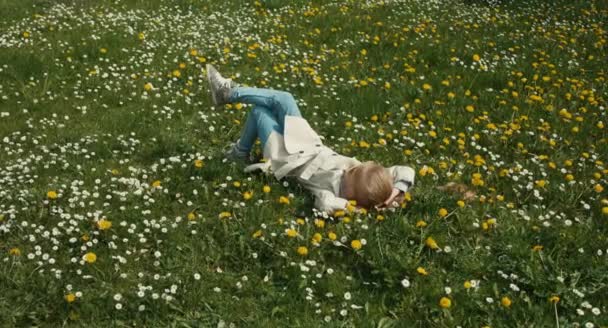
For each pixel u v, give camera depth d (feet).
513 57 29.71
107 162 18.95
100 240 15.25
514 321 13.12
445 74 27.40
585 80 27.02
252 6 37.52
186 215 16.44
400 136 21.24
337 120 22.39
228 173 17.95
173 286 13.21
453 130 21.88
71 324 12.64
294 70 26.66
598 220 16.94
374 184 16.17
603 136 21.94
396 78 26.84
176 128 21.43
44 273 13.88
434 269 14.60
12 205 15.89
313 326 12.66
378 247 15.01
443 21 36.22
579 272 14.37
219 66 27.20
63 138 20.22
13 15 34.12
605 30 35.50
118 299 12.85
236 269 14.53
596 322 12.97
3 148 19.49
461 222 16.16
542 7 40.86
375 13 36.96
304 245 14.97
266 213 16.15
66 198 16.61
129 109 22.88
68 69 25.91
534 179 18.89
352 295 13.71
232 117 22.18
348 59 29.22
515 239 15.44
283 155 17.51
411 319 13.11
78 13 34.32
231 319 12.94
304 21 34.35
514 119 22.95
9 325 12.46
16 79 24.66
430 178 18.47
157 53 28.17
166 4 37.01
